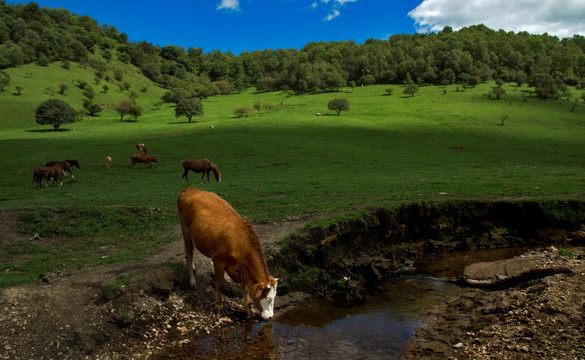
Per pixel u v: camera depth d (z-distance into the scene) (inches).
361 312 377.4
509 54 6668.3
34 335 284.5
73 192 922.7
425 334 327.9
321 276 444.5
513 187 808.9
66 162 1175.0
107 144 2060.8
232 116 3403.1
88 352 284.0
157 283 346.3
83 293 327.3
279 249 444.8
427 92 4921.3
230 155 1702.8
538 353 274.1
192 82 7598.4
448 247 606.2
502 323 331.3
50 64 5684.1
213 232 309.0
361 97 4827.8
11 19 6771.7
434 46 7578.7
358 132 2474.2
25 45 5738.2
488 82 5521.7
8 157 1670.8
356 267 491.8
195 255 412.2
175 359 285.4
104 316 309.7
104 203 650.2
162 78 6781.5
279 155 1697.8
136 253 426.3
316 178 1085.8
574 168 1317.7
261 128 2583.7
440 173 1171.9
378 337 324.8
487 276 457.1
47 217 548.4
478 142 2201.0
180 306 344.8
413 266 534.0
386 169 1332.4
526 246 610.5
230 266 307.4
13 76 4825.3
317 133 2413.9
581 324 306.7
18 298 315.6
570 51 7618.1
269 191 845.2
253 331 329.4
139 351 293.4
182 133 2428.6
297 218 567.8
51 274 361.4
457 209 647.1
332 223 516.7
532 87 4931.1
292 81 6181.1
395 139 2262.6
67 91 4714.6
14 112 3560.5
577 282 390.9
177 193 836.6
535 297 369.1
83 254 433.7
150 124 3134.8
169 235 497.7
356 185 901.8
